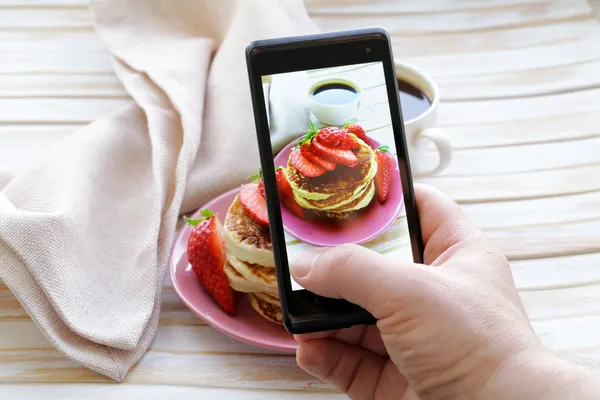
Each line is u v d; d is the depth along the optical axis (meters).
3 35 0.70
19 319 0.50
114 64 0.63
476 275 0.38
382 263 0.37
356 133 0.42
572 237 0.53
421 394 0.39
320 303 0.41
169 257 0.52
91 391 0.46
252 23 0.61
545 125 0.62
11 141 0.61
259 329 0.48
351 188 0.42
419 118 0.53
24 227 0.47
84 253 0.50
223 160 0.57
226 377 0.46
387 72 0.42
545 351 0.35
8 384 0.46
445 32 0.70
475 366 0.36
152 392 0.46
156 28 0.66
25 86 0.65
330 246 0.41
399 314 0.37
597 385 0.33
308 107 0.42
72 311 0.47
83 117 0.63
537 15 0.72
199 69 0.61
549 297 0.50
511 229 0.54
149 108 0.57
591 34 0.69
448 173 0.58
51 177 0.53
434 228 0.43
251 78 0.41
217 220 0.50
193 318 0.50
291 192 0.41
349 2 0.73
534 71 0.66
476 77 0.66
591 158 0.59
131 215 0.53
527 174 0.58
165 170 0.54
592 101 0.63
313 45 0.42
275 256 0.41
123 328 0.47
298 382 0.46
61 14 0.73
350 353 0.46
